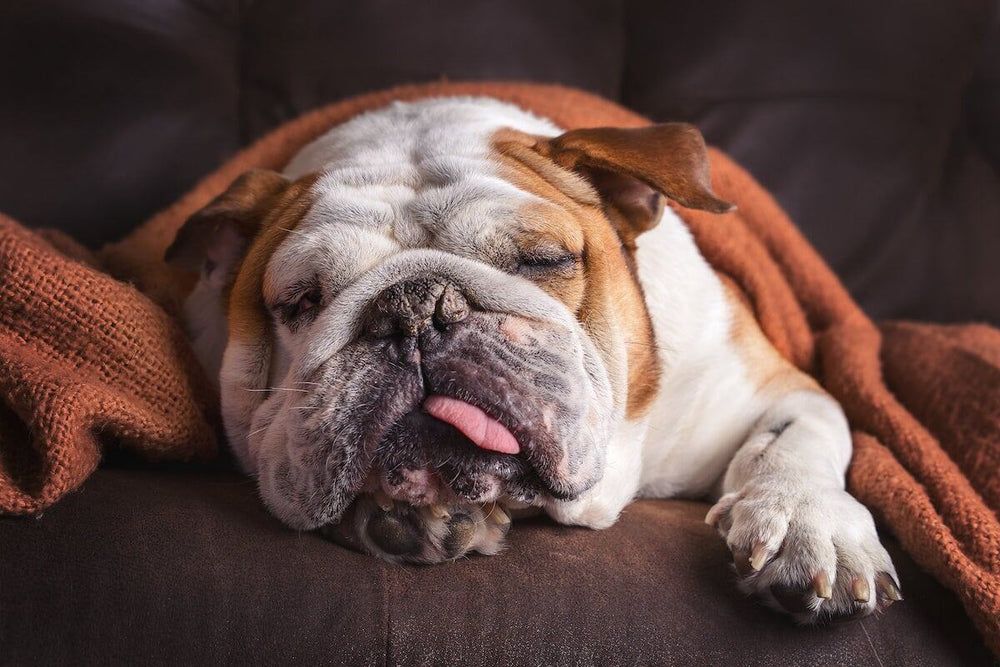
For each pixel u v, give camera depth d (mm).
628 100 1538
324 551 961
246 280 1051
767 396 1146
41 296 1021
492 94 1270
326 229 1002
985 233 1523
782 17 1529
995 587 939
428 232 997
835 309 1324
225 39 1520
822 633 936
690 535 1013
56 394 963
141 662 905
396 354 928
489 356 931
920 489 1035
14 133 1382
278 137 1283
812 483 1007
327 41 1504
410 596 931
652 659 918
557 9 1543
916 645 940
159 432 1021
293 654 909
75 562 921
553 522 1029
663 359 1104
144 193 1418
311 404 943
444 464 933
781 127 1512
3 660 902
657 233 1153
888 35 1528
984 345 1244
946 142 1528
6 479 943
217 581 923
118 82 1422
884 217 1517
